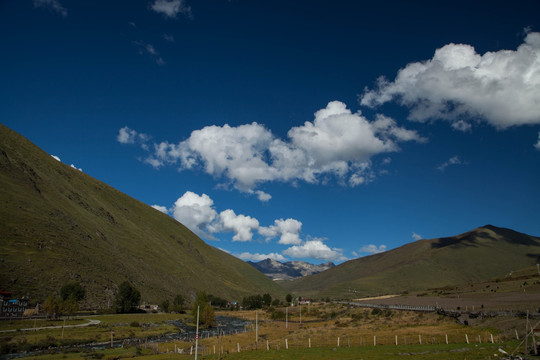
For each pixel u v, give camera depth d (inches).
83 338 3447.3
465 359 1574.8
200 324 5344.5
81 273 7086.6
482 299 4803.2
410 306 4862.2
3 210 7317.9
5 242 6505.9
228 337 3742.6
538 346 1642.5
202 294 5915.4
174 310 7770.7
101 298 6776.6
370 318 4512.8
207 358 2209.6
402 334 2728.8
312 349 2316.7
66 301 4916.3
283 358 1975.9
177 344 3255.4
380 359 1763.0
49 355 2667.3
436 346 2113.7
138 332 4188.0
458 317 3267.7
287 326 4896.7
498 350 1752.0
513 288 5777.6
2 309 4608.8
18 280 5669.3
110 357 2573.8
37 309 5098.4
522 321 2460.6
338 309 6279.5
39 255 6717.5
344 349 2219.5
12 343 2950.3
